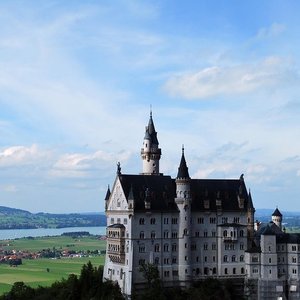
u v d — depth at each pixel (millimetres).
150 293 198625
